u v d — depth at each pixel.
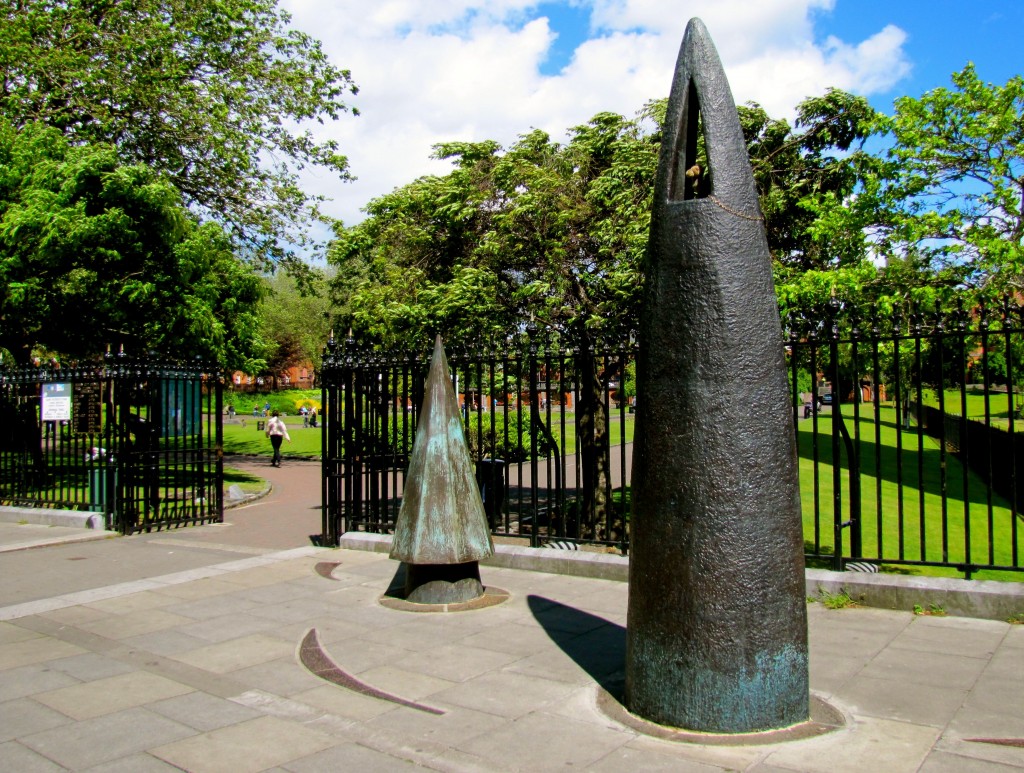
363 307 11.30
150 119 20.17
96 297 15.31
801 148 10.25
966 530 5.76
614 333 8.29
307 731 4.00
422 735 3.90
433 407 6.77
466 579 6.56
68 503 11.98
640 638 3.96
